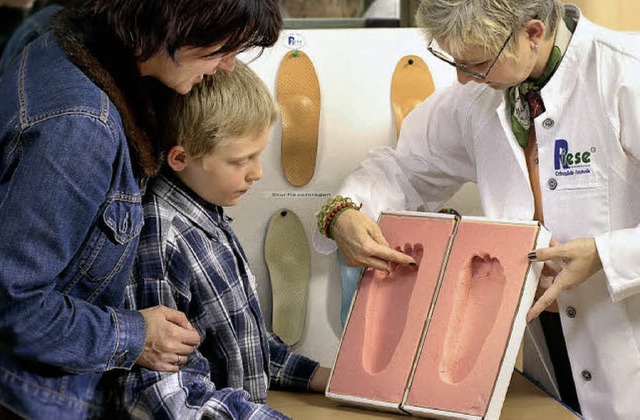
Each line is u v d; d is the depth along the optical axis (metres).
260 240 1.94
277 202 1.94
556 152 1.60
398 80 1.95
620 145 1.54
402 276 1.60
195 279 1.45
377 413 1.53
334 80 1.95
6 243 1.11
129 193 1.23
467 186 2.00
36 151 1.12
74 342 1.18
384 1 2.17
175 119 1.39
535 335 1.91
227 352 1.49
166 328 1.30
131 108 1.22
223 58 1.24
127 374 1.34
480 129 1.71
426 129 1.86
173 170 1.45
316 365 1.68
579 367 1.66
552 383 1.91
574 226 1.60
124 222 1.23
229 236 1.54
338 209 1.69
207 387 1.36
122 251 1.25
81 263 1.22
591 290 1.61
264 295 1.94
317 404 1.60
